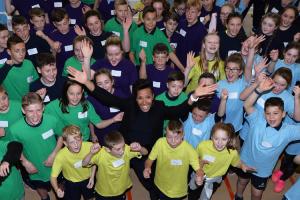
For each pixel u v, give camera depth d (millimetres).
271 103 3699
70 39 5707
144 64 5059
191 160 3732
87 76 4281
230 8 6359
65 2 7312
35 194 4699
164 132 4301
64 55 5738
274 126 3793
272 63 5242
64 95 3969
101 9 7422
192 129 4090
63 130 3582
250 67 4715
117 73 4852
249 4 8578
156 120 3924
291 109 4297
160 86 4973
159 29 5906
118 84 4918
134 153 3740
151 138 3979
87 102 4180
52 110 4098
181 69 5707
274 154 3900
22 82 4738
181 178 3869
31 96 3592
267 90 4027
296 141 4367
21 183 3711
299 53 4965
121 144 3523
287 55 5035
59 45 5625
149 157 3814
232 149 3824
